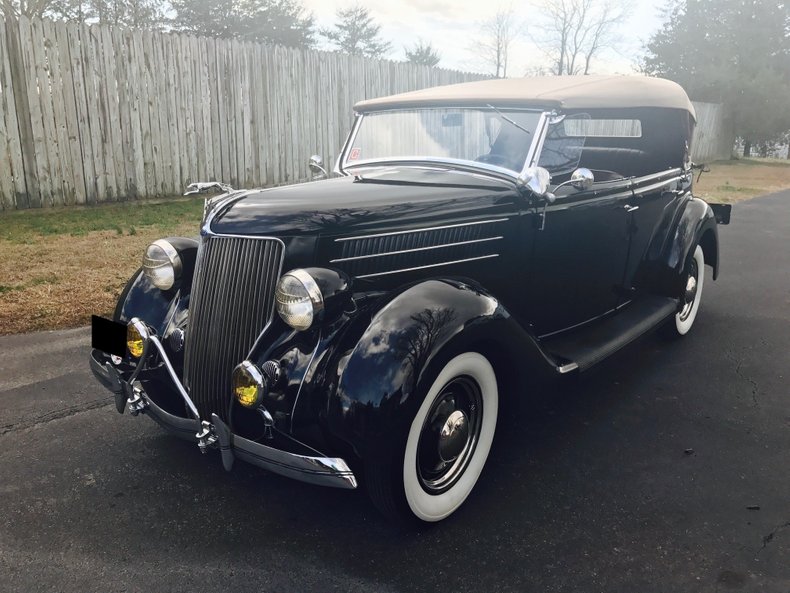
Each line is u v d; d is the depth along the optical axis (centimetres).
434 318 250
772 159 2925
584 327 407
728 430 357
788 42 2739
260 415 254
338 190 301
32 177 855
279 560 251
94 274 605
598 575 243
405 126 379
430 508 266
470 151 354
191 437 272
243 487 301
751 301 611
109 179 925
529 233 338
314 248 264
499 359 292
